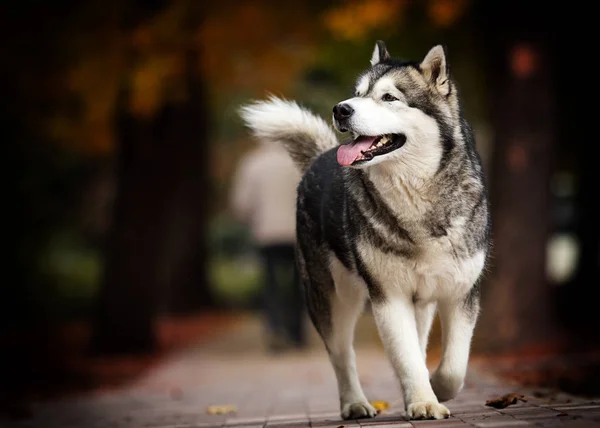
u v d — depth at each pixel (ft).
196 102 74.38
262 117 24.25
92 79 48.44
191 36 46.70
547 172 45.16
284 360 46.52
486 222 19.81
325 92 67.00
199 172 84.48
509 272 44.70
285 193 49.57
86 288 86.17
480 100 61.98
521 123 45.11
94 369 46.21
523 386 27.86
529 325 44.42
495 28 46.55
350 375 22.03
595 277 63.93
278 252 49.83
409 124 19.13
